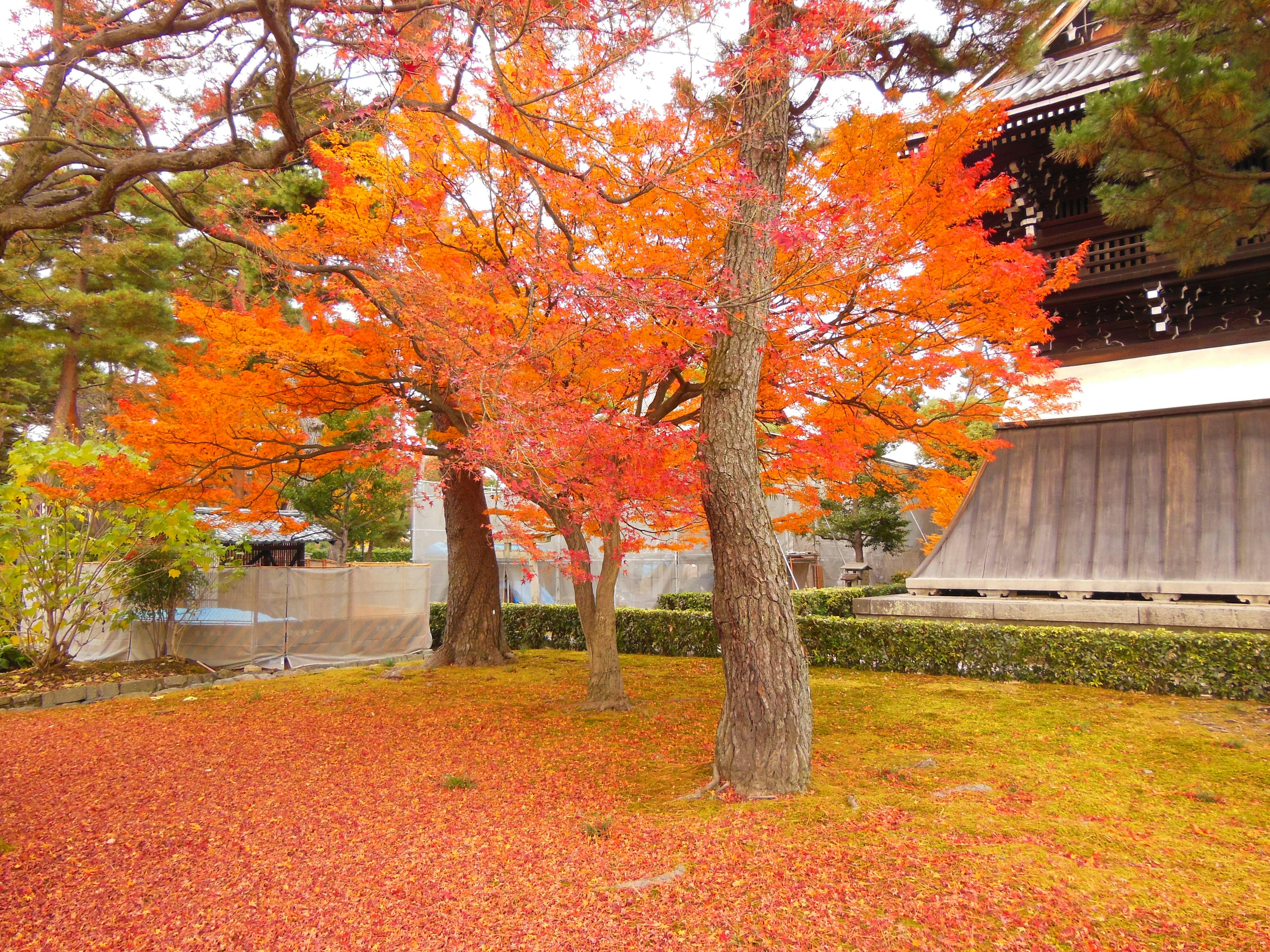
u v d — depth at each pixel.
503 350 6.43
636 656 13.55
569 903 3.87
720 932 3.51
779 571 5.68
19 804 5.76
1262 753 6.29
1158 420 11.60
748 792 5.46
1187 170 7.17
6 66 5.36
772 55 5.66
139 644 13.22
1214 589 9.83
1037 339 8.42
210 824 5.24
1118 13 7.04
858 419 8.95
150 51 6.41
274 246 8.12
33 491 11.26
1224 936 3.35
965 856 4.23
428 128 7.80
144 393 18.25
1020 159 11.49
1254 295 11.23
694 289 6.44
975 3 7.28
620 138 7.12
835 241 6.18
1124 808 5.08
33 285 16.33
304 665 13.93
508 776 6.31
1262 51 6.51
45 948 3.52
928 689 9.50
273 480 10.94
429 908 3.87
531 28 5.76
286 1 5.00
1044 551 11.52
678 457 8.12
